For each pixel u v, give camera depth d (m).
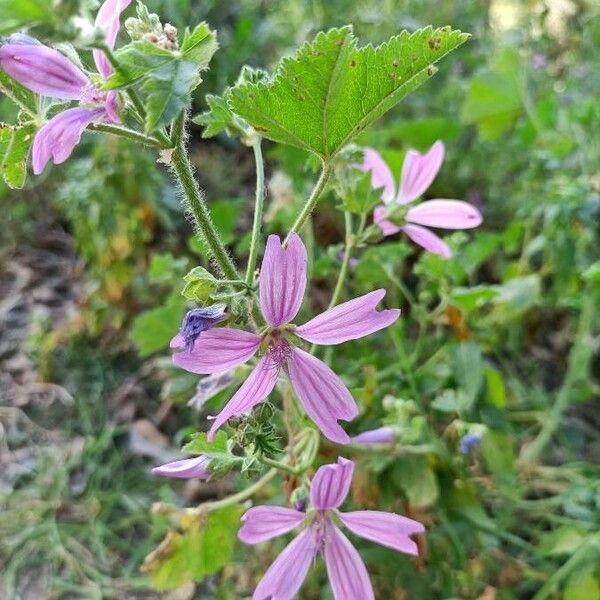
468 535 0.22
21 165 0.13
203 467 0.14
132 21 0.12
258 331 0.13
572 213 0.26
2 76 0.12
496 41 0.46
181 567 0.19
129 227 0.31
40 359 0.31
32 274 0.38
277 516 0.14
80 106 0.12
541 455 0.28
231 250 0.33
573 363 0.27
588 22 0.42
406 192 0.18
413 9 0.47
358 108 0.13
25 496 0.27
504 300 0.27
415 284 0.33
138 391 0.31
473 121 0.34
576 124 0.32
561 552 0.21
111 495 0.27
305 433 0.18
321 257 0.23
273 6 0.49
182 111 0.12
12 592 0.24
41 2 0.10
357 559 0.15
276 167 0.40
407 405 0.19
